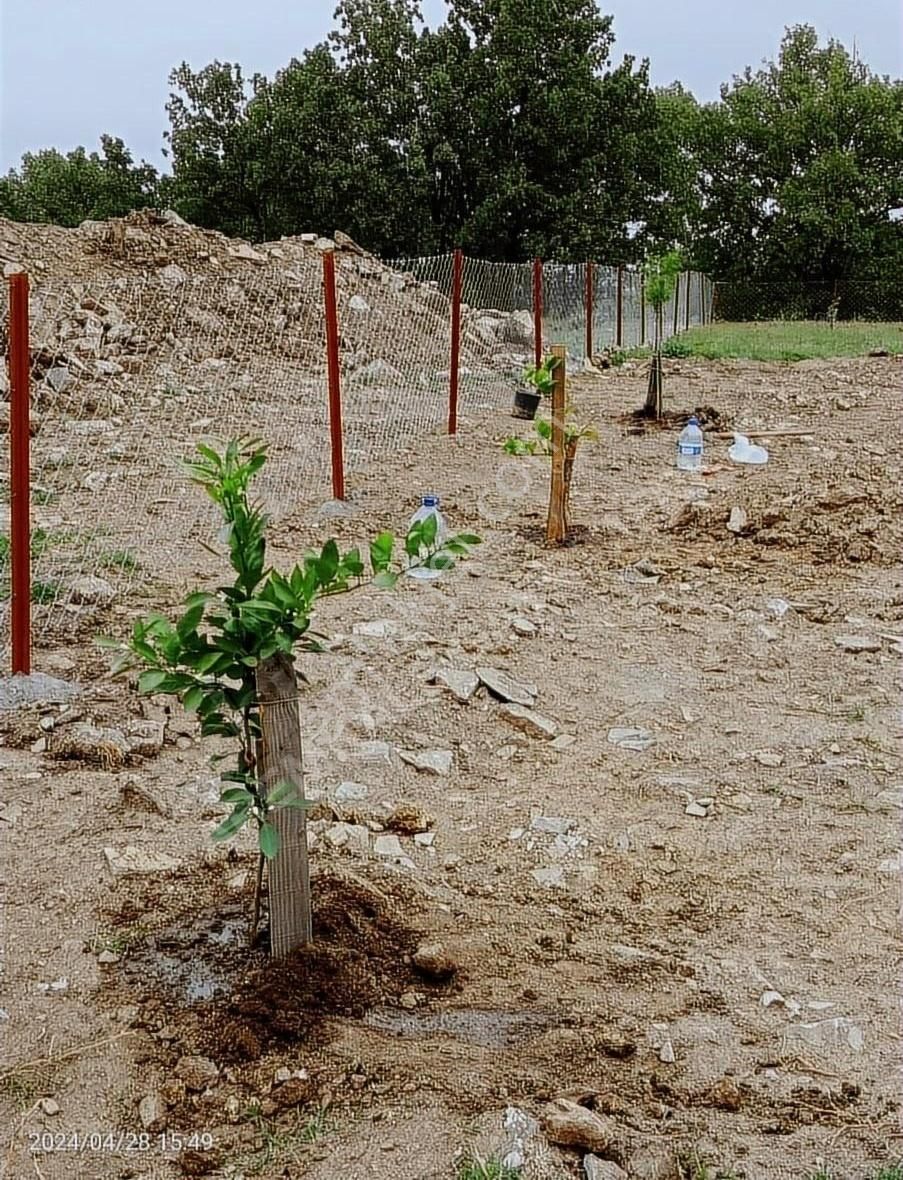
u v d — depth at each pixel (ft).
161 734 15.93
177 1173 8.93
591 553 26.32
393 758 16.05
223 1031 10.25
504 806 15.03
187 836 13.62
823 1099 9.84
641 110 127.65
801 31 162.20
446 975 11.19
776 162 150.82
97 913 12.01
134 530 25.77
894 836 14.43
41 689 16.83
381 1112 9.48
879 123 146.51
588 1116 9.20
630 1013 10.90
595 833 14.37
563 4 125.80
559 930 12.28
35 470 30.81
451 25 128.98
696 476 34.91
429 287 64.75
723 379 57.36
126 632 19.62
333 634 20.27
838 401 49.03
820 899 13.03
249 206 135.64
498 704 18.01
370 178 122.01
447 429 40.50
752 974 11.59
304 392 45.34
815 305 140.87
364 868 13.15
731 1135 9.38
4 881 12.49
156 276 53.88
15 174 171.83
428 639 20.25
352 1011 10.64
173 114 134.51
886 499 30.17
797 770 16.20
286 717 10.60
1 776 14.69
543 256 118.32
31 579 21.38
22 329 16.35
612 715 17.94
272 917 10.96
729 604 23.06
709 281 119.65
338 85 128.88
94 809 14.06
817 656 20.51
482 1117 9.40
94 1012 10.55
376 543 10.45
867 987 11.44
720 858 13.89
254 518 10.43
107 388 40.73
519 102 123.85
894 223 148.36
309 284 58.18
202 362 47.50
